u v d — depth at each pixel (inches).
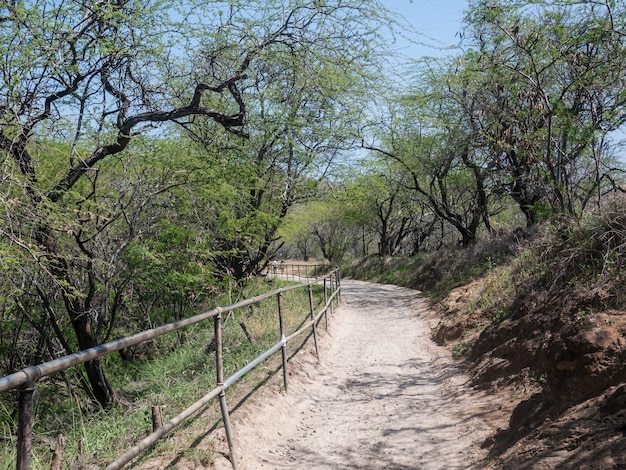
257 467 186.1
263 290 593.9
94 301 367.6
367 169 885.8
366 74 369.4
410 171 857.5
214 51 347.6
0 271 249.3
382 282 1132.5
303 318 456.8
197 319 165.6
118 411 251.8
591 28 386.3
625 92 369.7
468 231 897.5
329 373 328.8
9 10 272.7
